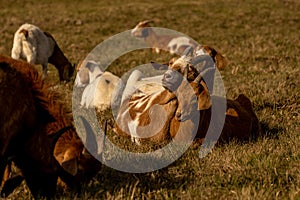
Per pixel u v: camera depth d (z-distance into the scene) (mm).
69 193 10609
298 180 10750
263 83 20891
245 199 9844
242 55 30734
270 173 11383
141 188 11094
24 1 67500
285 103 18094
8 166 10945
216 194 10445
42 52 27281
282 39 37688
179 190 10867
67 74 26922
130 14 55375
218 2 61625
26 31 26891
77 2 67312
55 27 49062
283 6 57688
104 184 11328
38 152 10203
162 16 54094
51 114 10438
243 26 47844
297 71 23531
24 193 11188
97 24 50250
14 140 9789
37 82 10273
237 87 20672
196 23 50312
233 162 12258
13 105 9375
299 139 13703
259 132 15156
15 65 10227
